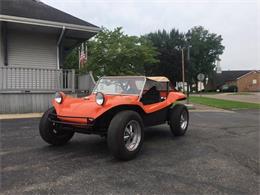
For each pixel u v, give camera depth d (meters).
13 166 4.09
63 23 11.33
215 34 65.81
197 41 63.53
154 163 4.32
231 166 4.21
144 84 5.66
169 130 7.43
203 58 64.56
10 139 5.97
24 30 11.87
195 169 4.05
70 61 24.33
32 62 12.20
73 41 14.16
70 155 4.74
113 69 20.36
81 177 3.67
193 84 63.91
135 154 4.58
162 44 52.66
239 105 18.17
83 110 4.71
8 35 11.64
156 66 49.25
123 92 5.71
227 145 5.64
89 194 3.14
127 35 20.86
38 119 9.05
